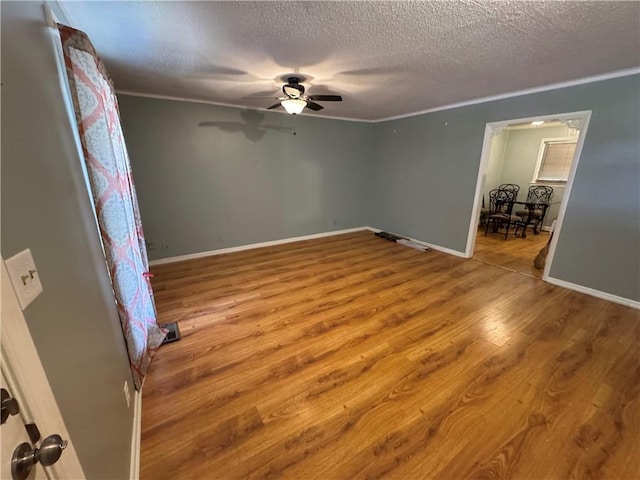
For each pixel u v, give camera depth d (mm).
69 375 764
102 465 915
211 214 4230
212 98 3682
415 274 3586
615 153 2719
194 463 1319
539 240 5191
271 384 1792
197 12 1601
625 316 2576
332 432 1476
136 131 3492
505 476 1270
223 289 3135
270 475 1275
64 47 1236
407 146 4906
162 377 1845
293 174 4852
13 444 461
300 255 4332
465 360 2012
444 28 1790
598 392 1719
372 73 2666
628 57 2268
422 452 1375
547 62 2383
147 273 2078
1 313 473
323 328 2402
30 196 698
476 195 4023
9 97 654
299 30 1815
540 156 5871
